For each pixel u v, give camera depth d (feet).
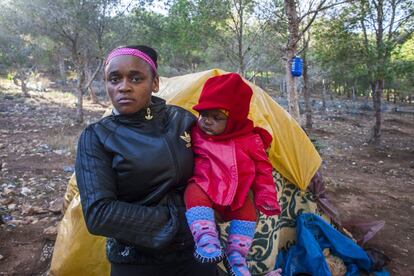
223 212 6.00
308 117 56.95
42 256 13.83
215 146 6.01
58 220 17.16
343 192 24.08
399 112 103.40
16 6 46.50
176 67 105.50
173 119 5.94
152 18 53.01
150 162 5.26
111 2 48.26
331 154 38.99
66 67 137.59
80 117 49.26
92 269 10.00
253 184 6.23
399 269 13.84
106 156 5.31
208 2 44.86
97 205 4.98
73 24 46.83
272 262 10.69
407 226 18.44
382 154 40.16
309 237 11.74
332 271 11.89
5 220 16.83
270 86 136.15
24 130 42.34
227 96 6.00
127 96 5.42
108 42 52.54
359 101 122.93
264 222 10.39
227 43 50.31
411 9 39.75
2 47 76.54
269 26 43.11
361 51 43.70
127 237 5.07
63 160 28.81
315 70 84.53
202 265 6.03
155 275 5.64
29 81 101.60
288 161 11.73
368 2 39.96
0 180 22.93
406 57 46.01
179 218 5.59
